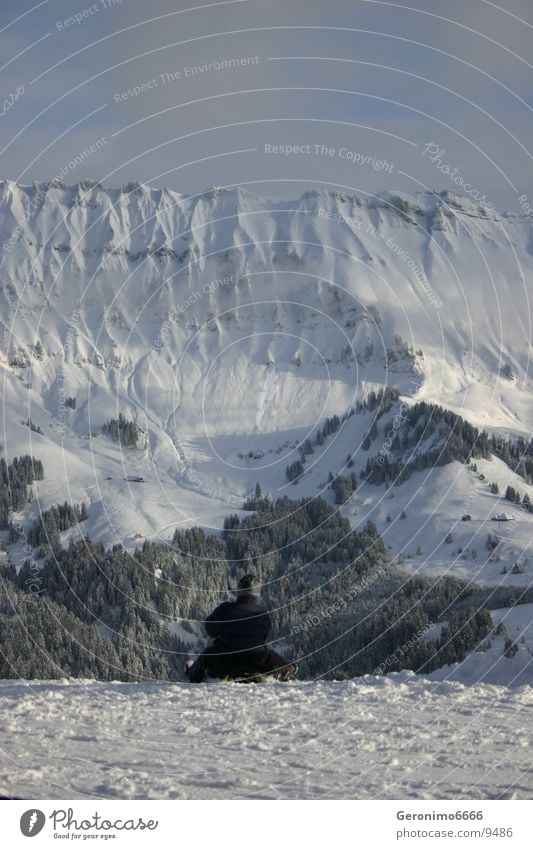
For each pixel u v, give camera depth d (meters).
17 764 14.10
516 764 14.36
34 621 173.12
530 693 20.59
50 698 20.95
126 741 15.83
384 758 14.63
